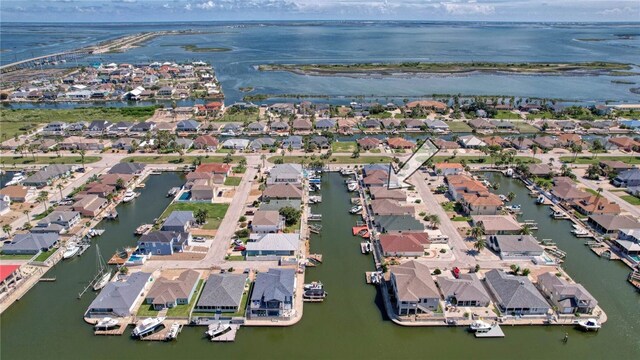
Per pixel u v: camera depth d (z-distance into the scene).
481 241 121.94
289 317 99.06
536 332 96.94
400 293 100.12
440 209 150.25
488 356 90.62
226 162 192.75
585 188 167.88
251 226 136.50
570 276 115.88
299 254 123.88
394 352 91.50
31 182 167.62
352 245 131.12
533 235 136.38
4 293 107.25
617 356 90.56
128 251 124.25
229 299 100.94
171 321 98.44
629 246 123.75
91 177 174.38
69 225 138.00
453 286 104.56
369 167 179.88
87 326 98.44
